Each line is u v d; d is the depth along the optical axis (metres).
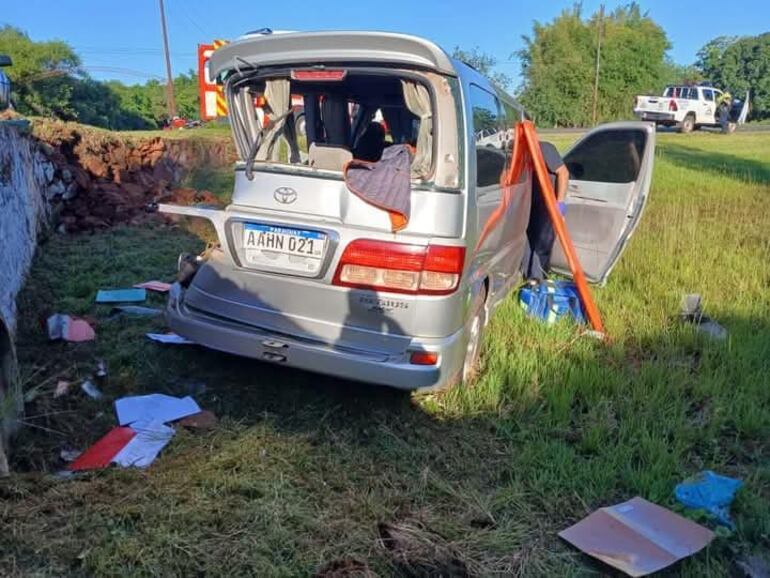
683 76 48.94
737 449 3.41
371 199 3.29
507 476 3.14
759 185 12.24
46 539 2.44
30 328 4.60
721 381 4.04
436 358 3.29
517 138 4.72
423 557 2.52
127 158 10.38
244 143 3.77
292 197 3.50
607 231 5.93
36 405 3.50
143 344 4.39
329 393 3.81
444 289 3.27
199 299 3.78
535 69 40.75
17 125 6.73
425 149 3.31
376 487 2.95
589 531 2.68
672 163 15.78
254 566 2.39
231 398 3.76
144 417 3.42
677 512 2.86
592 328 5.04
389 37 3.18
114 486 2.81
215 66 3.69
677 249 7.35
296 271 3.46
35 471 2.90
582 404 3.86
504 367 4.14
